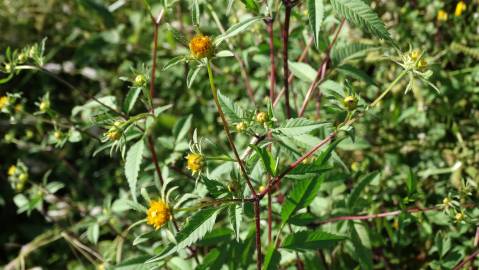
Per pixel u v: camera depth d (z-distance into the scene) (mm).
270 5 375
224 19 551
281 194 444
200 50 314
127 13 776
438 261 440
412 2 552
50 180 729
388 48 504
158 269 426
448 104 521
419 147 524
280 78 539
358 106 337
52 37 814
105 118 412
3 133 734
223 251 406
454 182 479
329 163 426
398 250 489
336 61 425
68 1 814
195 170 322
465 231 456
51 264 658
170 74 665
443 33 546
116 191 688
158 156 505
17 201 528
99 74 757
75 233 646
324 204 448
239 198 326
